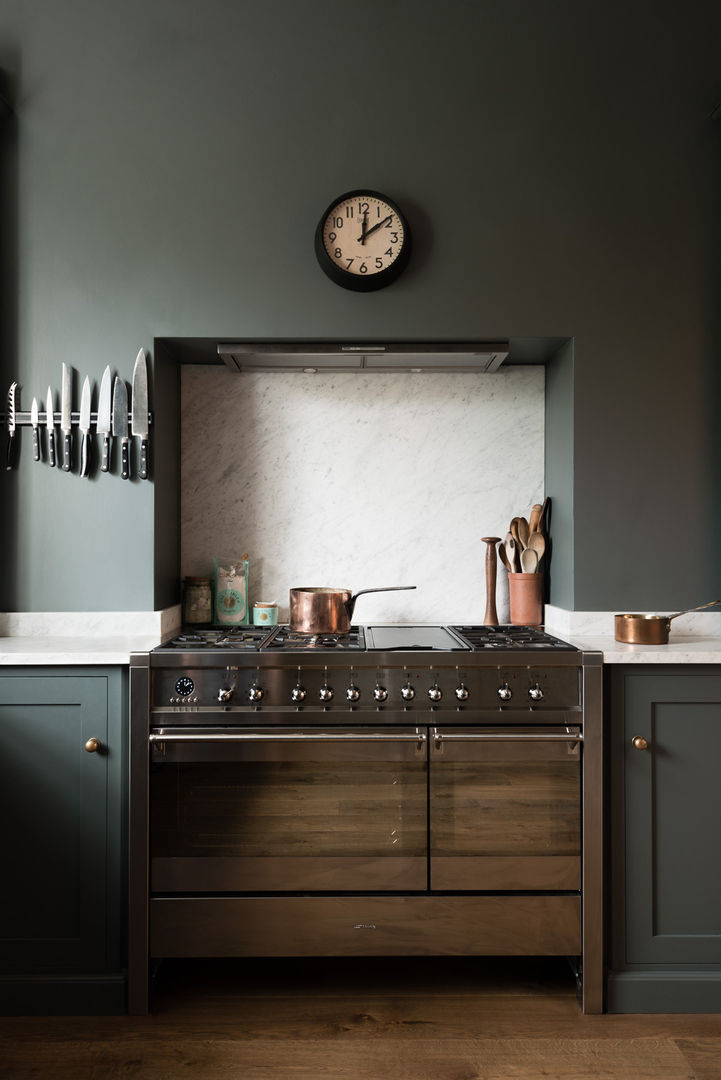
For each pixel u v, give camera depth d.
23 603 2.22
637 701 1.97
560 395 2.40
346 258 2.20
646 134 2.26
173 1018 1.91
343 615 2.24
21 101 2.23
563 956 2.15
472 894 1.95
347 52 2.25
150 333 2.22
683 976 1.95
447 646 2.00
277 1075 1.70
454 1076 1.71
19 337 2.22
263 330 2.22
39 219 2.22
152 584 2.23
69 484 2.23
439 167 2.25
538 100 2.26
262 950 1.93
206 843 1.93
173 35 2.25
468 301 2.24
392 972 2.14
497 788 1.95
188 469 2.58
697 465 2.26
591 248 2.25
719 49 2.27
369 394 2.59
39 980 1.92
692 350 2.26
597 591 2.25
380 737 1.89
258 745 1.92
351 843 1.94
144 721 1.91
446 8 2.27
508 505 2.61
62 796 1.93
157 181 2.23
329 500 2.59
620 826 1.96
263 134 2.24
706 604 2.22
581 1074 1.71
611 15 2.27
